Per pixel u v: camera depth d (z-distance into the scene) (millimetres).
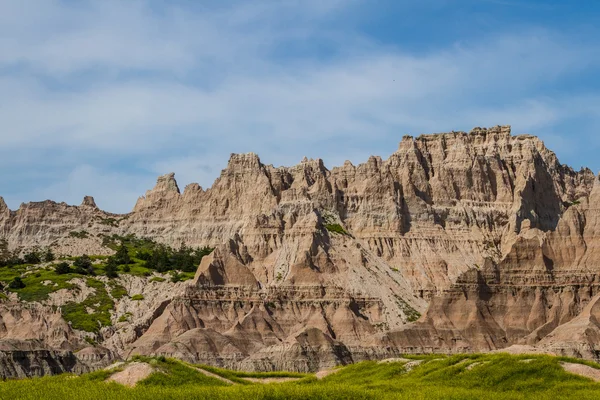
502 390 176250
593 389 170500
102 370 187625
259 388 171625
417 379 189375
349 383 190625
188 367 190125
